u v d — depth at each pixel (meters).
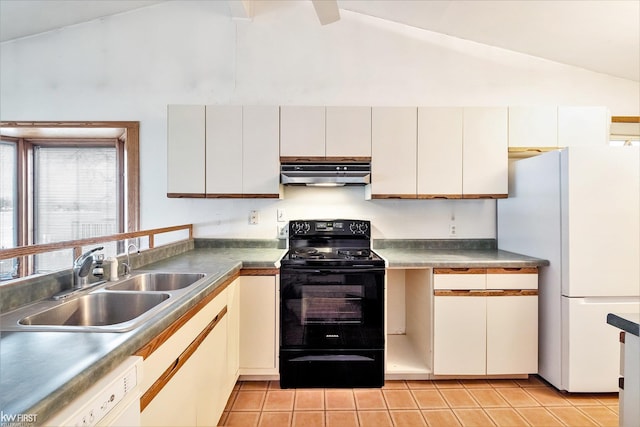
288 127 2.47
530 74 2.85
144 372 0.99
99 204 3.08
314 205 2.83
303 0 2.82
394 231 2.84
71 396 0.69
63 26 2.74
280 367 2.20
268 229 2.83
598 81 2.86
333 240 2.69
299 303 2.20
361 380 2.21
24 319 1.09
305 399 2.08
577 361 2.03
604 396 2.10
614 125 2.87
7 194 2.98
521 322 2.22
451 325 2.22
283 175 2.43
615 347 2.02
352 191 2.83
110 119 2.78
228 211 2.83
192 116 2.47
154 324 1.03
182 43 2.80
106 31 2.78
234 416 1.91
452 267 2.21
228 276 1.86
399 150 2.49
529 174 2.39
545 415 1.92
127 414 0.87
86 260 1.46
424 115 2.49
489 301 2.21
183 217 2.82
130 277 1.70
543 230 2.25
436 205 2.84
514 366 2.22
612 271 2.00
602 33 2.39
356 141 2.48
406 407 2.00
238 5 2.60
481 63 2.84
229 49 2.81
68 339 0.92
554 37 2.54
